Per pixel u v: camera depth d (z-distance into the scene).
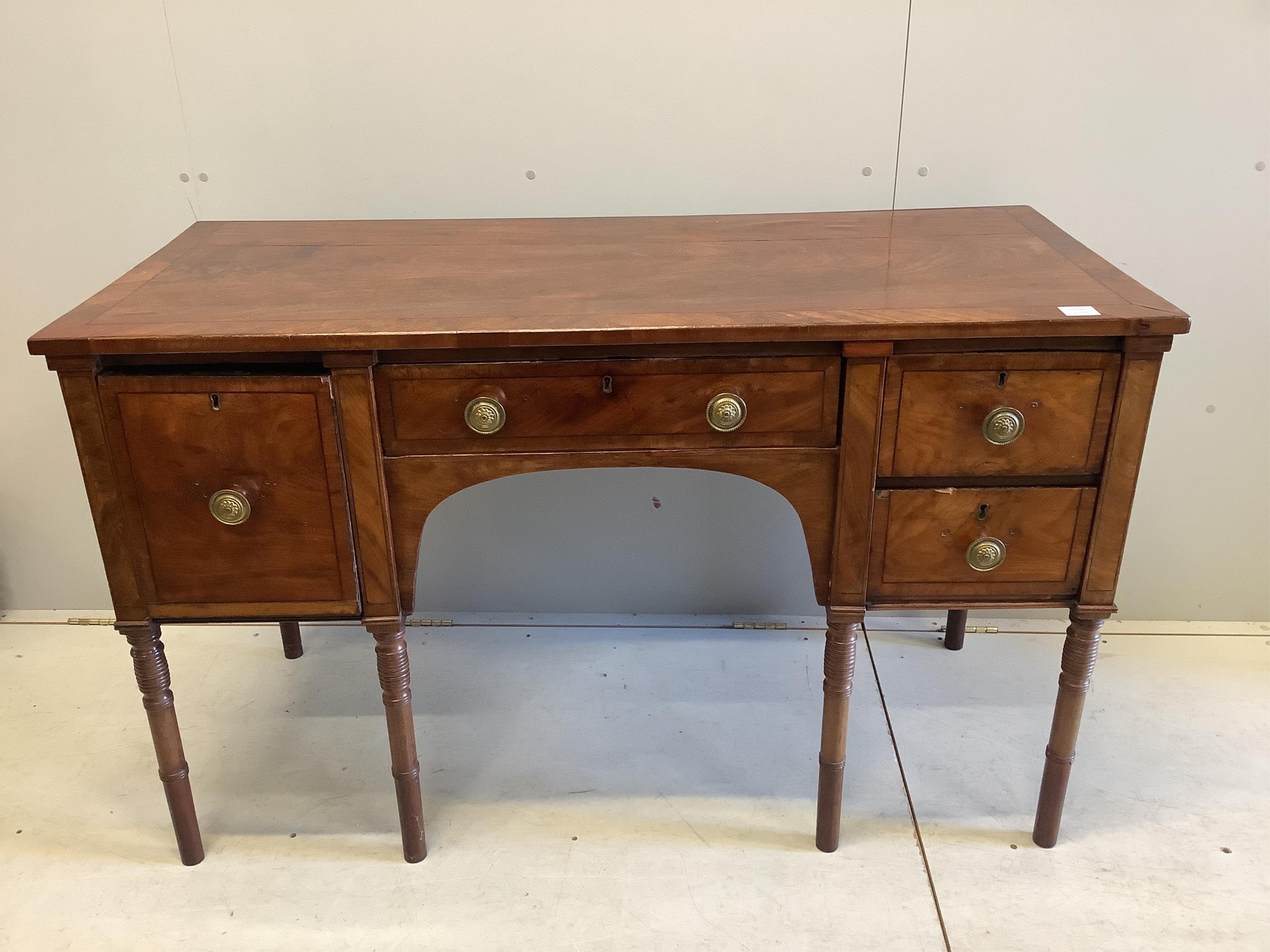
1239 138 1.70
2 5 1.66
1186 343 1.83
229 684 1.91
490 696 1.86
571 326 1.21
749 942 1.38
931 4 1.64
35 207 1.80
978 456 1.29
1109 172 1.73
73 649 2.00
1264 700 1.82
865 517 1.32
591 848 1.54
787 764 1.70
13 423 1.95
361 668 1.96
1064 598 1.39
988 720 1.78
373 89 1.71
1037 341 1.24
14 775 1.69
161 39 1.68
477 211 1.80
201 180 1.78
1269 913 1.41
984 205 1.77
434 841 1.56
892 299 1.28
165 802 1.64
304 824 1.60
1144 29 1.64
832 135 1.73
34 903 1.46
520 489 1.96
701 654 1.97
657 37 1.67
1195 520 1.96
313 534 1.33
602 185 1.78
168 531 1.32
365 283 1.38
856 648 1.61
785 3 1.65
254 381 1.23
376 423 1.27
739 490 1.95
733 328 1.20
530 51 1.69
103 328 1.22
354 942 1.40
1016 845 1.53
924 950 1.37
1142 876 1.47
